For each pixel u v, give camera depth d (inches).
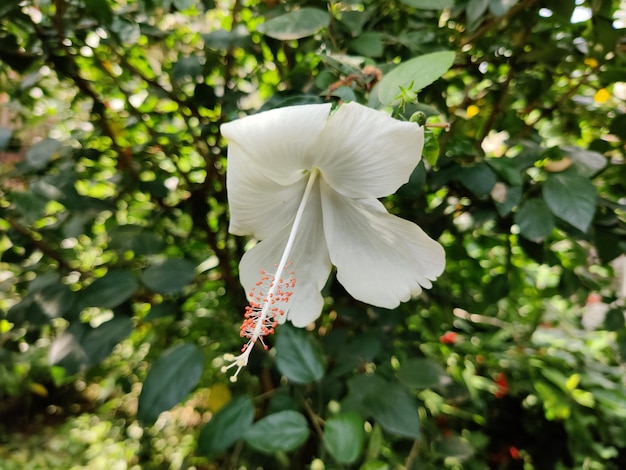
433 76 7.8
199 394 20.6
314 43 12.3
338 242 8.6
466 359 17.2
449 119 12.4
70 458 25.5
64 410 30.6
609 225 11.3
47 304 10.4
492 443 17.7
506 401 18.1
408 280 8.3
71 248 14.2
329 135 6.7
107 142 15.0
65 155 13.6
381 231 8.1
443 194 14.8
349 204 8.2
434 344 16.9
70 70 12.6
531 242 12.5
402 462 12.3
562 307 20.4
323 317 15.0
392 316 12.6
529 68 13.8
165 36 13.1
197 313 16.8
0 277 18.3
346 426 8.8
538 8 12.3
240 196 7.4
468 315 16.9
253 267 8.7
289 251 8.4
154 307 10.6
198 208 15.1
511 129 13.7
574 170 10.3
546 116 14.5
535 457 17.3
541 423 17.4
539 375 16.6
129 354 20.8
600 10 12.2
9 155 14.3
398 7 12.5
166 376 9.1
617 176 13.1
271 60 14.6
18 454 26.1
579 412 15.9
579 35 13.0
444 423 15.2
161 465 21.3
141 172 14.7
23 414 29.7
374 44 10.9
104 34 12.2
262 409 15.6
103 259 16.0
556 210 9.8
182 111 14.0
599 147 13.4
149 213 15.7
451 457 12.5
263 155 6.7
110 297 10.0
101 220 15.1
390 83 8.1
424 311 15.3
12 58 12.3
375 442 10.1
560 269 14.3
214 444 9.1
